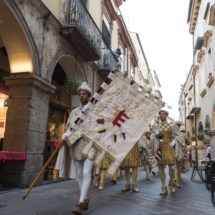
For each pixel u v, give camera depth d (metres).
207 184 6.26
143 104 3.55
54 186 6.36
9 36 6.35
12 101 6.48
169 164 5.30
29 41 6.44
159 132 5.28
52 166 8.52
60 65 9.89
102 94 3.59
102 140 3.43
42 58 7.01
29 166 6.12
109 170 3.33
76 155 3.50
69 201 4.26
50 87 7.02
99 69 12.19
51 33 7.59
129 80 3.61
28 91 6.43
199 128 18.77
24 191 5.43
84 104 3.77
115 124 3.49
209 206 4.07
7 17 5.95
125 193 5.30
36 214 3.34
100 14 13.27
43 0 7.46
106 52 12.73
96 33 10.40
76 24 8.21
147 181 7.82
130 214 3.38
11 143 6.25
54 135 10.99
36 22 6.79
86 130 3.46
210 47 14.34
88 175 3.42
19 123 6.31
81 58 10.07
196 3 17.98
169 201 4.40
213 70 13.28
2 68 8.29
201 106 17.67
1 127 8.30
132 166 5.49
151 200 4.48
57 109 11.42
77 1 8.49
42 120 6.79
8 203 4.10
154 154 5.25
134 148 5.59
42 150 6.74
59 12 8.38
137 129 3.47
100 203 4.14
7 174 5.96
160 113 5.50
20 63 6.62
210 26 14.29
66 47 8.63
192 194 5.32
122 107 3.55
